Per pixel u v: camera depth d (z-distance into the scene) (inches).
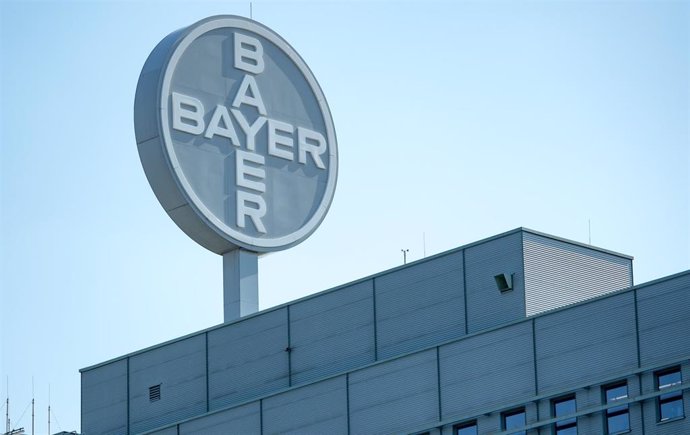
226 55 4119.1
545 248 3683.6
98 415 4148.6
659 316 3376.0
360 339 3814.0
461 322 3690.9
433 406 3577.8
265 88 4151.1
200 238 4018.2
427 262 3769.7
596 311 3442.4
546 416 3437.5
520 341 3508.9
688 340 3334.2
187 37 4067.4
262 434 3784.5
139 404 4089.6
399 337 3764.8
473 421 3523.6
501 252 3673.7
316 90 4217.5
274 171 4111.7
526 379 3481.8
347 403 3688.5
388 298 3804.1
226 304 4040.4
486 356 3540.8
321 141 4195.4
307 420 3730.3
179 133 4003.4
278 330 3929.6
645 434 3331.7
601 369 3408.0
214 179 4025.6
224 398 3959.2
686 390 3314.5
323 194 4168.3
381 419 3634.4
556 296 3666.3
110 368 4168.3
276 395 3789.4
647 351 3371.1
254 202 4065.0
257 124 4114.2
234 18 4146.2
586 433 3390.7
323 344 3860.7
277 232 4082.2
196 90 4052.7
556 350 3464.6
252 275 4050.2
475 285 3690.9
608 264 3786.9
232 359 3973.9
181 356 4055.1
